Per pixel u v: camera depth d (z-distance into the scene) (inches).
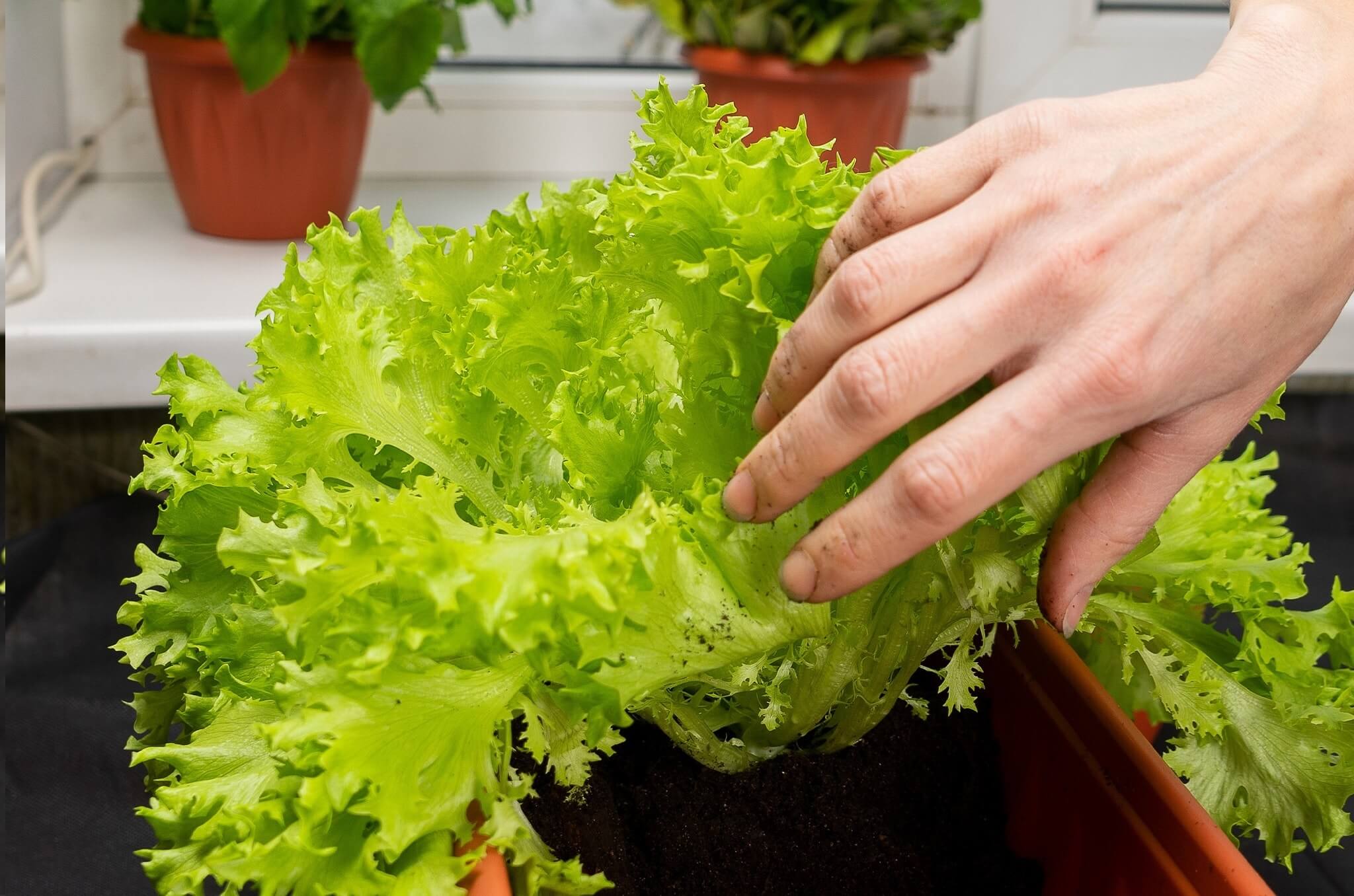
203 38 49.1
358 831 27.1
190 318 48.2
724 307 28.7
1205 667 30.8
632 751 31.7
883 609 29.9
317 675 27.1
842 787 31.4
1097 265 26.4
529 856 27.4
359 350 29.7
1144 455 27.8
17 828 35.5
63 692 39.4
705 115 31.4
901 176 27.2
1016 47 59.1
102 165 58.1
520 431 30.5
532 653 26.9
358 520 26.5
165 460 30.2
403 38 47.4
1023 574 28.9
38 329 47.1
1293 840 30.6
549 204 33.0
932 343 26.0
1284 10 29.0
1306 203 27.3
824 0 49.6
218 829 27.1
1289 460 51.9
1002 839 31.5
